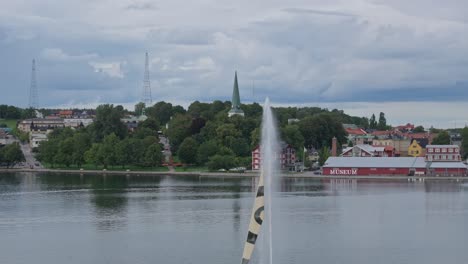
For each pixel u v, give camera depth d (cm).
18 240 13625
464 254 12194
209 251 12400
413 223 15600
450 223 15550
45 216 16838
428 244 13112
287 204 19038
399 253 12288
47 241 13512
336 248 12675
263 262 11450
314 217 16438
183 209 17988
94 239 13675
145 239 13600
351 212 17325
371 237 13738
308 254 12131
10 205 19075
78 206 18775
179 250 12512
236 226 15075
